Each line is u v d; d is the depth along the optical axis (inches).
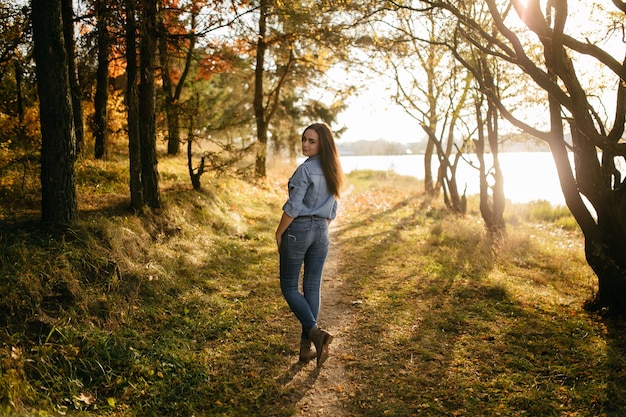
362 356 150.7
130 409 115.3
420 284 226.4
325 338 130.3
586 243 188.4
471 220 441.4
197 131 366.9
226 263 245.6
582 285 231.6
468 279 231.5
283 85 639.1
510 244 306.5
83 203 261.3
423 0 202.8
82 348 132.8
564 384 129.3
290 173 821.2
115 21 255.9
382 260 277.6
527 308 190.9
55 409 107.2
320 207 135.9
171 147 554.6
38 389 112.3
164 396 122.6
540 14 175.3
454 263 263.1
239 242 297.4
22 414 98.2
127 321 158.6
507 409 117.7
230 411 119.0
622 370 133.5
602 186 180.9
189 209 307.6
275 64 585.6
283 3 289.6
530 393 123.6
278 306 193.9
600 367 136.6
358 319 183.8
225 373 137.3
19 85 321.4
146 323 163.0
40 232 183.9
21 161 261.1
